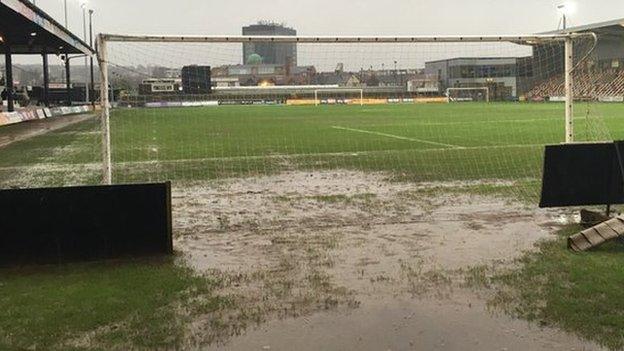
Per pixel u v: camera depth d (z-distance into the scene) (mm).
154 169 14695
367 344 4281
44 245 6273
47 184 12617
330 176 13258
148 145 20875
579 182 7992
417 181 12242
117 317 4789
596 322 4539
